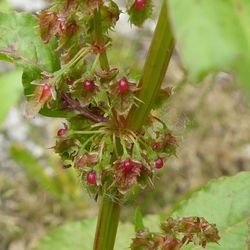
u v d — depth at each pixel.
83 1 0.12
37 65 0.15
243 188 0.18
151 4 0.12
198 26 0.08
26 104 0.13
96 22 0.12
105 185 0.13
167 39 0.12
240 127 0.38
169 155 0.13
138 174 0.12
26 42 0.15
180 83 0.29
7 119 0.40
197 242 0.14
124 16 0.42
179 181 0.35
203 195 0.18
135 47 0.39
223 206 0.18
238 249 0.17
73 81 0.13
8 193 0.35
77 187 0.33
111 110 0.13
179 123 0.15
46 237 0.20
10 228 0.33
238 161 0.37
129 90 0.12
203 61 0.08
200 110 0.37
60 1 0.12
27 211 0.34
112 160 0.13
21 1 0.45
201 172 0.36
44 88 0.13
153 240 0.14
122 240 0.20
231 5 0.08
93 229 0.21
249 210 0.18
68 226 0.21
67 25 0.13
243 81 0.08
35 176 0.32
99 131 0.13
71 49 0.13
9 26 0.15
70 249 0.20
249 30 0.08
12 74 0.29
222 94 0.39
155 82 0.13
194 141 0.37
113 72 0.12
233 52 0.08
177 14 0.08
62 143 0.14
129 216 0.31
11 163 0.37
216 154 0.37
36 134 0.38
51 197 0.34
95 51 0.13
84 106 0.13
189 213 0.18
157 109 0.14
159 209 0.32
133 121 0.13
